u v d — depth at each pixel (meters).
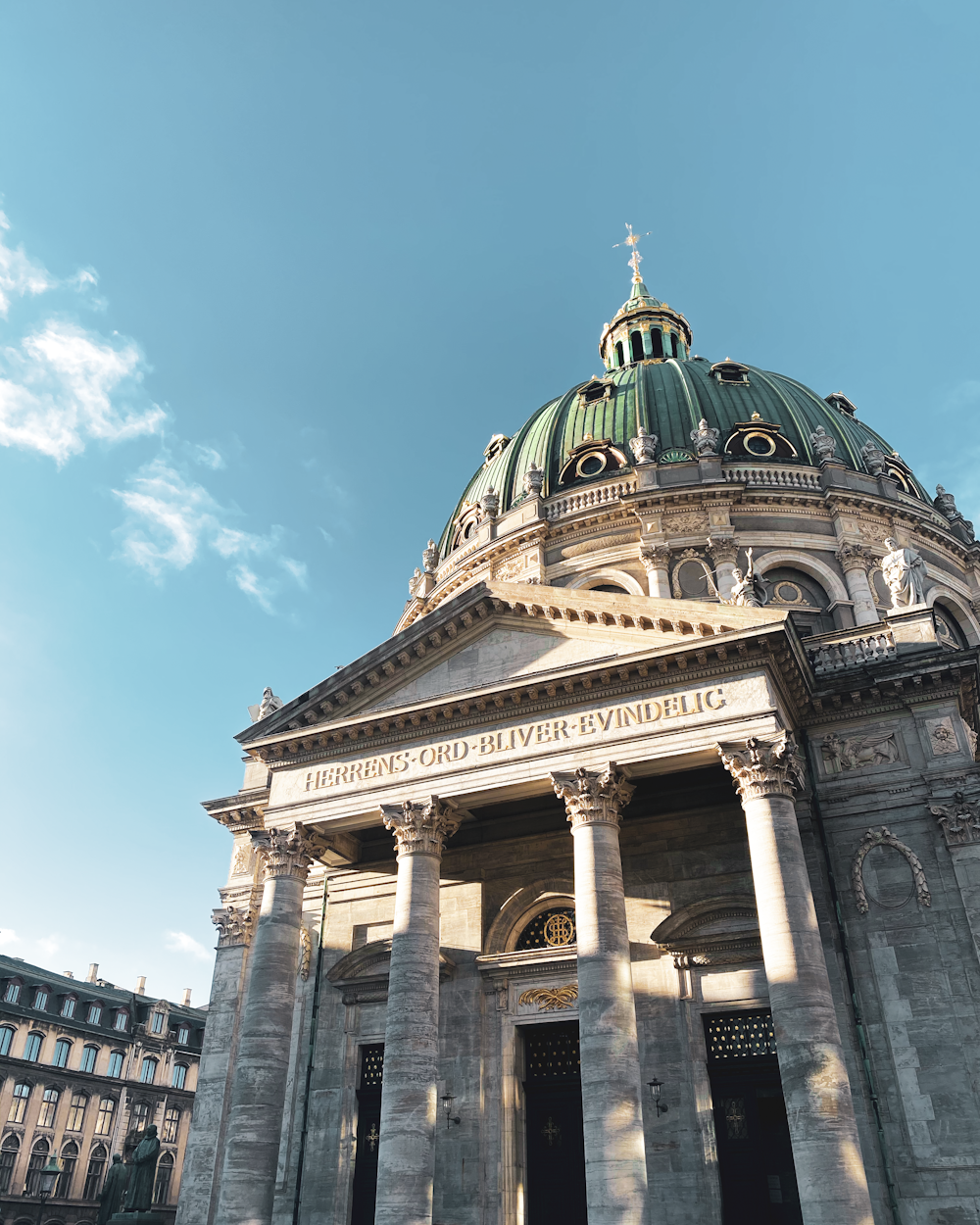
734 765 22.36
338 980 28.94
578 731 24.53
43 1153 70.06
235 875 32.84
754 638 23.14
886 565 28.47
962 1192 20.31
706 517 39.94
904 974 22.77
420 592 48.81
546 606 26.34
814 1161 18.09
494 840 29.27
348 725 27.08
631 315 59.81
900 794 24.55
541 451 47.31
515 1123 25.53
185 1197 28.30
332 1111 27.52
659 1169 23.20
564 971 26.59
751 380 48.00
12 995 73.19
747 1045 24.19
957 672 24.97
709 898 25.17
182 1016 85.62
